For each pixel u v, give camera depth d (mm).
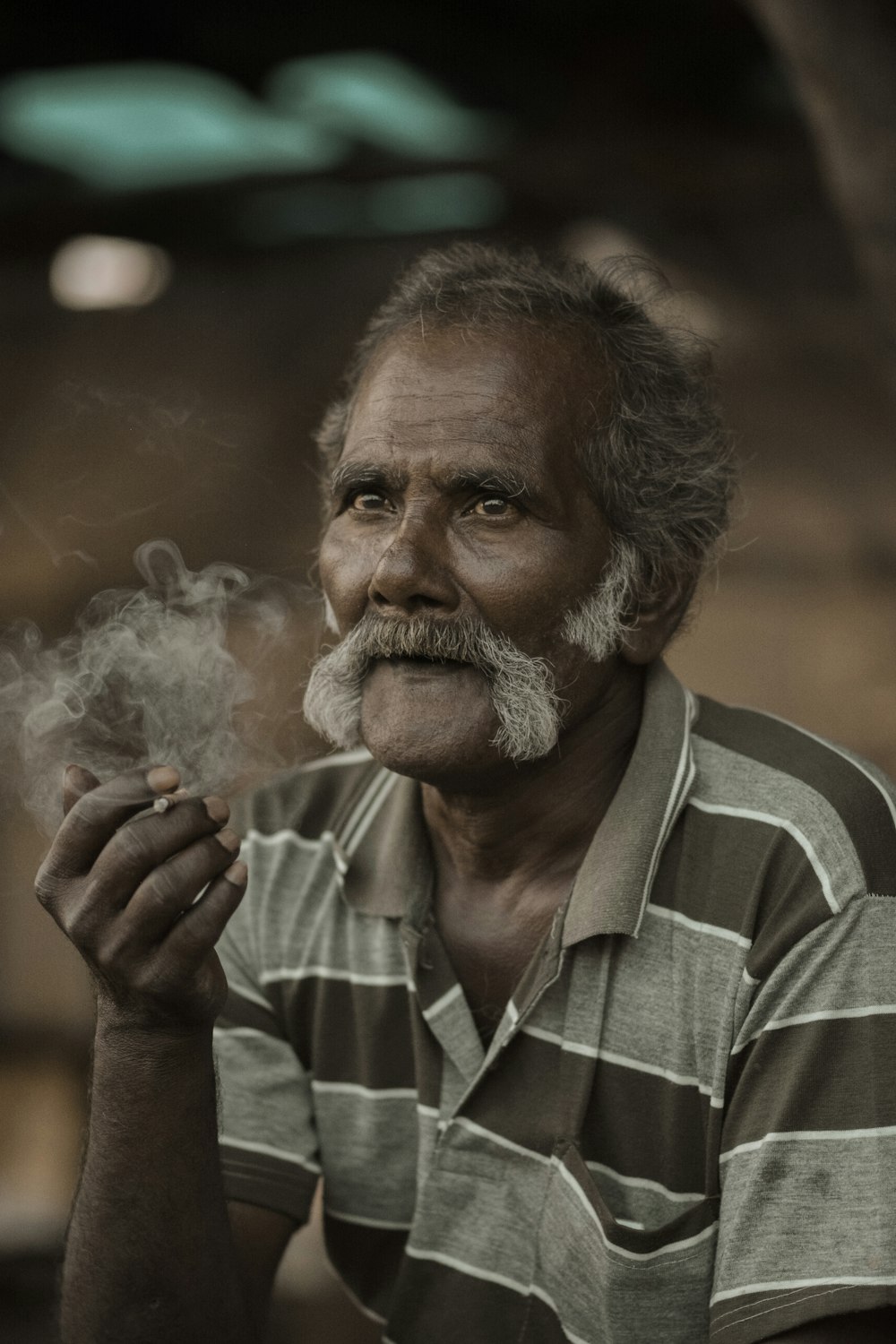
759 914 1134
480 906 1280
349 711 1213
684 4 3824
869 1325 1018
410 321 1249
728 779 1223
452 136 4562
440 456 1156
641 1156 1156
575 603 1193
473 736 1147
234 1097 1329
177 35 3844
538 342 1206
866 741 4660
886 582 4691
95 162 4707
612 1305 1116
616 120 4160
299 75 4098
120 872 1014
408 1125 1271
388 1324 1247
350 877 1312
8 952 5078
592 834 1256
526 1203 1179
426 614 1151
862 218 2312
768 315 4367
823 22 2207
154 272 5227
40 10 3729
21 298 5215
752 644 4816
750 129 4227
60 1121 4840
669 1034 1148
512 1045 1192
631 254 1440
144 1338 1137
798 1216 1047
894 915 1105
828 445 4672
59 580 4746
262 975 1354
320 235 5047
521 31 3971
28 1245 2809
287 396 5035
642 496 1248
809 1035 1079
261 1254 1289
